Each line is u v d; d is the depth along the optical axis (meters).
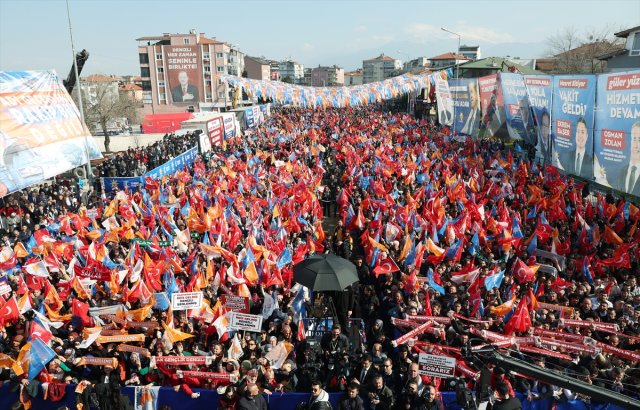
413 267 13.78
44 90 25.31
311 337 10.88
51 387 9.77
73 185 27.70
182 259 16.28
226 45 104.31
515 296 11.59
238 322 10.64
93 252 15.00
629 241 15.88
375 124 56.03
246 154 34.38
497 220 18.66
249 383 8.69
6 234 20.72
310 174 26.86
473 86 35.06
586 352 9.93
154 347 10.28
